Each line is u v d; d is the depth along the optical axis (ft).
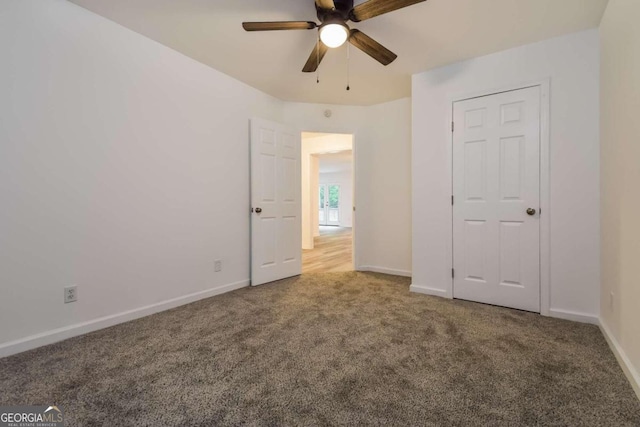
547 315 7.77
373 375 5.02
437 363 5.40
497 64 8.43
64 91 6.38
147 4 6.49
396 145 12.72
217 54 8.68
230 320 7.52
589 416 4.01
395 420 3.96
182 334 6.68
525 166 8.08
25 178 5.88
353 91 11.58
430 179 9.62
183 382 4.83
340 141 19.38
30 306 5.97
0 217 5.60
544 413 4.08
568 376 4.97
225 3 6.44
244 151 10.76
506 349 5.92
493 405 4.25
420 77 9.76
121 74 7.31
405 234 12.56
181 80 8.67
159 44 8.10
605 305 6.60
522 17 6.81
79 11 6.57
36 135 6.00
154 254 8.07
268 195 11.35
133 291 7.62
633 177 4.97
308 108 12.79
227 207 10.16
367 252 13.53
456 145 9.13
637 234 4.77
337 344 6.16
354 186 13.46
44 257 6.14
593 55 7.21
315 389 4.65
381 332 6.75
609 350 5.86
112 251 7.21
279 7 6.57
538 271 7.94
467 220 9.01
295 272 12.44
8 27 5.67
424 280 9.83
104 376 4.99
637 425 3.85
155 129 8.06
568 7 6.44
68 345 6.11
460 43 7.96
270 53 8.61
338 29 5.88
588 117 7.26
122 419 3.98
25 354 5.72
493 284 8.61
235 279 10.44
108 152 7.11
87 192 6.76
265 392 4.58
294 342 6.26
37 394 4.50
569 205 7.50
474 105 8.81
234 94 10.34
